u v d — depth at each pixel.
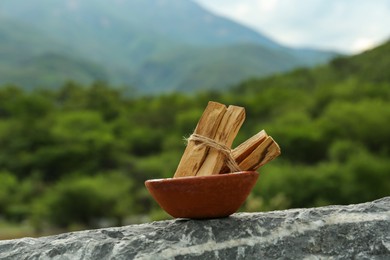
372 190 39.94
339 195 37.84
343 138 54.53
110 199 44.03
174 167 56.53
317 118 63.78
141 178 58.25
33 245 2.59
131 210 45.53
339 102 61.22
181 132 73.00
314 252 2.40
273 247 2.41
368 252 2.39
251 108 71.88
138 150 72.88
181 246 2.41
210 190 2.40
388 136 54.22
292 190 36.66
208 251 2.40
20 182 57.81
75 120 72.38
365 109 56.78
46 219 43.75
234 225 2.47
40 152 60.53
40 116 74.62
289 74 91.44
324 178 38.06
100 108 85.38
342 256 2.39
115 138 71.75
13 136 64.12
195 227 2.47
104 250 2.45
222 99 80.12
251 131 62.44
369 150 53.00
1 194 51.75
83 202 43.19
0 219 50.09
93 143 62.66
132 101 93.88
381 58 79.62
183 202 2.44
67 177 53.34
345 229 2.45
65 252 2.50
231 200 2.45
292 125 58.72
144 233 2.51
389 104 59.00
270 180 37.00
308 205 36.84
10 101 77.94
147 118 81.44
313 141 53.53
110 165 62.69
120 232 2.57
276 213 2.59
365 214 2.50
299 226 2.46
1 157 61.28
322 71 86.31
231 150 2.57
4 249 2.61
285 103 70.94
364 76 76.81
